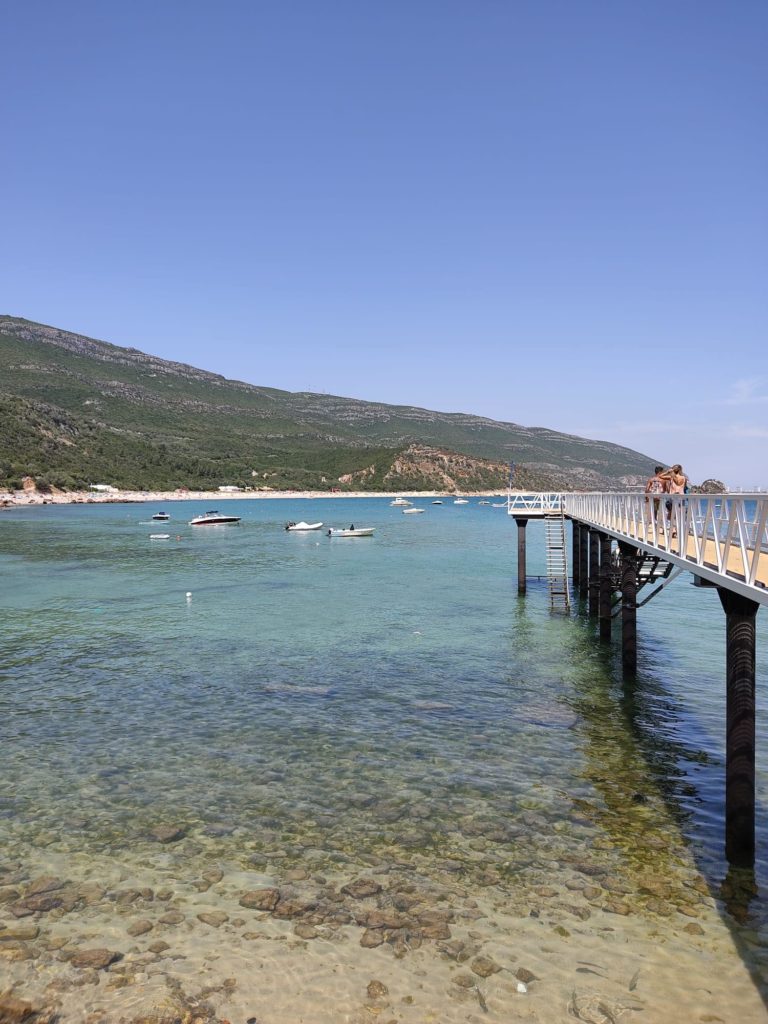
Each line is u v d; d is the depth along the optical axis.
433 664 20.56
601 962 7.57
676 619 27.78
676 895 8.89
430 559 50.22
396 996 7.02
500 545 62.00
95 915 8.39
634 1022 6.70
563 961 7.57
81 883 9.10
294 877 9.25
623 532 19.11
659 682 18.81
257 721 15.55
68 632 25.05
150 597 32.91
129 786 12.15
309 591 34.78
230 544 62.22
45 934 8.02
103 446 180.62
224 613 28.75
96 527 79.81
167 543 62.28
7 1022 6.62
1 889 8.96
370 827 10.66
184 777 12.52
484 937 7.98
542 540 67.25
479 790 12.02
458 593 34.09
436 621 27.03
